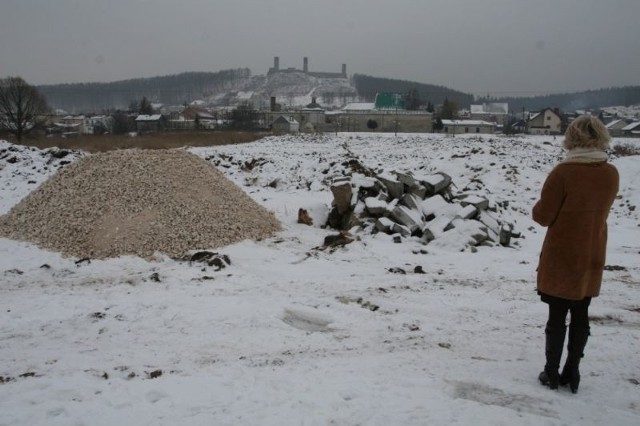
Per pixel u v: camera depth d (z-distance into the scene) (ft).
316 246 33.22
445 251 33.09
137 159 37.17
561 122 244.01
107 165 36.68
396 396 13.51
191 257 28.22
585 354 17.15
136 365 15.87
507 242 36.55
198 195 34.55
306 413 12.51
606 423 12.54
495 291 24.64
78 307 21.12
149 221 31.12
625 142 145.18
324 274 26.89
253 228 34.27
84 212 32.22
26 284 24.48
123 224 30.83
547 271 13.73
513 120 339.16
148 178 34.73
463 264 29.99
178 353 16.90
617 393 14.30
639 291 25.41
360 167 68.28
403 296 23.43
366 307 21.98
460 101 532.32
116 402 12.98
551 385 14.29
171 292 23.08
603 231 13.58
